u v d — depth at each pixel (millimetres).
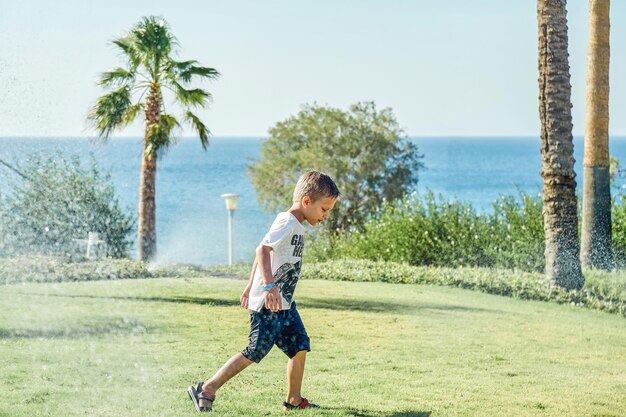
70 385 5910
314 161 36062
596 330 9922
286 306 5223
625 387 6688
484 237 18422
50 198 18172
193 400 5273
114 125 22812
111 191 22203
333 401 5824
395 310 10820
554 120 13312
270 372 6746
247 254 32344
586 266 16141
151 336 8055
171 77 23750
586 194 16312
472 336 9055
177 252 45188
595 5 16000
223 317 9422
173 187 95938
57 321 8656
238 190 91312
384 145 36094
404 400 5930
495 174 128750
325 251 22312
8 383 5910
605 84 16047
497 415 5613
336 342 8383
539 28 13391
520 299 12812
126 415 5160
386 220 20328
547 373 7176
